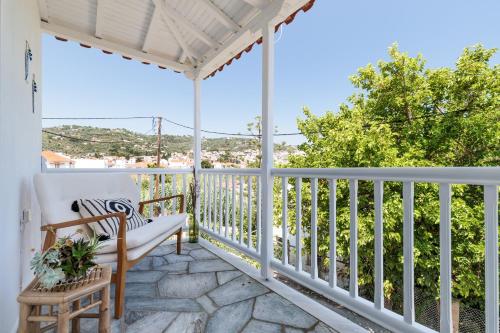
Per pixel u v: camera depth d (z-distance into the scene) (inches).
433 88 390.3
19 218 70.1
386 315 56.6
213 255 119.5
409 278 52.7
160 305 74.4
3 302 53.6
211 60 136.2
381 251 58.5
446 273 47.0
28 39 84.4
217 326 64.4
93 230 83.0
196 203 144.7
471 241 306.5
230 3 101.0
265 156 95.1
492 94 358.0
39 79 108.8
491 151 343.9
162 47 139.7
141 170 145.3
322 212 354.0
